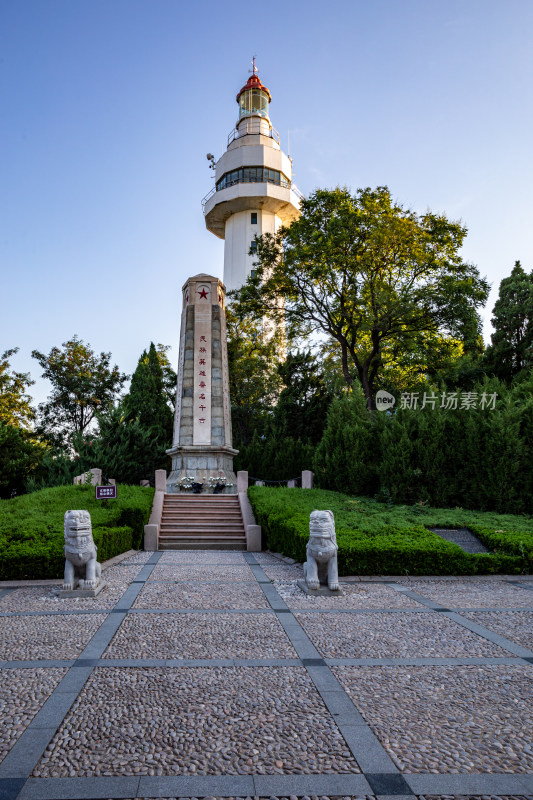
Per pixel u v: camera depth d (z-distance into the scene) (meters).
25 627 6.03
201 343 20.00
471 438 13.97
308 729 3.66
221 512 14.93
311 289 22.16
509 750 3.42
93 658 5.02
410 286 20.67
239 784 3.03
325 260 20.45
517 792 2.98
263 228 38.97
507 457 13.37
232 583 8.57
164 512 14.80
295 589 8.15
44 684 4.38
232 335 29.84
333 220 20.12
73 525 7.61
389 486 14.41
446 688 4.39
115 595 7.66
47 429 31.61
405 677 4.63
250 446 25.03
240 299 24.17
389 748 3.43
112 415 22.88
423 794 2.96
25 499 13.37
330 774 3.14
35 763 3.21
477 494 13.70
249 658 5.07
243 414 29.91
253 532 12.94
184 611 6.77
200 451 18.91
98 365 32.56
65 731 3.60
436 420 14.49
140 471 22.30
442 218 20.53
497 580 8.98
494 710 3.99
